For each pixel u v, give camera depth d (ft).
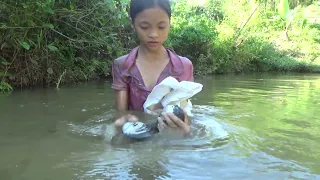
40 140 4.74
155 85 5.75
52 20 12.58
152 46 5.56
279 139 4.81
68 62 12.88
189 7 25.64
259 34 26.66
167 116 4.71
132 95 5.86
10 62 11.53
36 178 3.43
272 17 31.17
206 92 9.91
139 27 5.47
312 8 36.52
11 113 6.66
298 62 23.65
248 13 26.73
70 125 5.57
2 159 3.98
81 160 3.90
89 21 13.50
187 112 5.45
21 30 11.26
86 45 13.92
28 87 11.35
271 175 3.51
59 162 3.85
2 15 11.05
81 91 10.09
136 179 3.37
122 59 5.94
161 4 5.35
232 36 23.17
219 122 5.66
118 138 4.51
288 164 3.83
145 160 3.86
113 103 7.77
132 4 5.50
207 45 20.33
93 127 5.33
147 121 5.08
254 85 12.38
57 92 9.88
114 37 14.29
